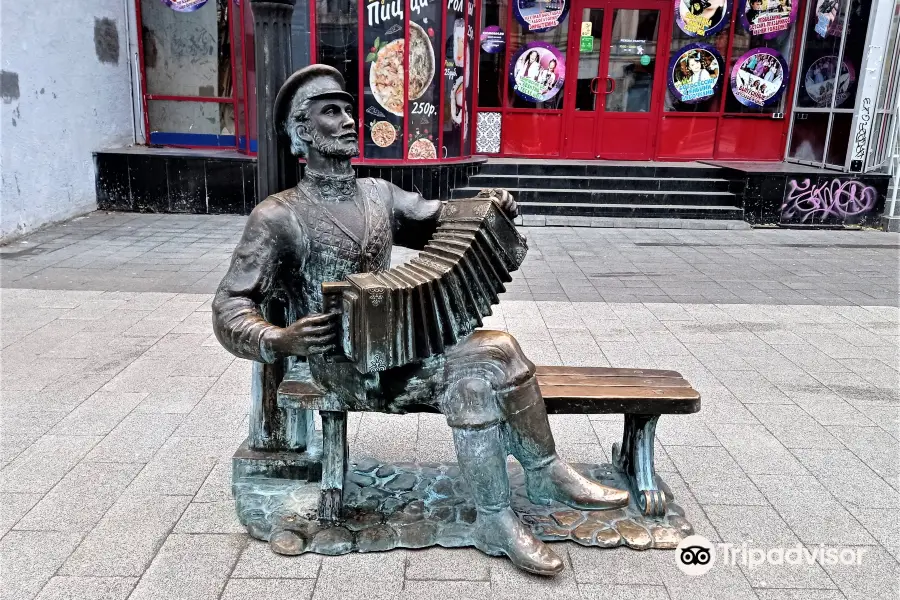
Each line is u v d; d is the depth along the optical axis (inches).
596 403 120.0
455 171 440.5
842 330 242.1
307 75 108.4
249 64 423.2
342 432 120.0
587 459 149.0
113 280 286.0
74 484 135.4
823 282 310.5
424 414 172.9
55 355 203.9
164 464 143.9
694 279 312.5
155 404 172.7
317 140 108.4
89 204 429.7
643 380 129.3
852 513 130.3
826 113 453.4
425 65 410.0
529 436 113.4
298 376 119.6
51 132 386.3
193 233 380.2
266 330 101.9
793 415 173.5
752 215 439.8
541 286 295.7
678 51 499.2
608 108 511.8
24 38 358.9
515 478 138.1
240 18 422.0
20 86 357.1
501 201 115.6
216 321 105.9
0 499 129.6
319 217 110.5
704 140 513.7
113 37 449.7
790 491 137.9
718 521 127.0
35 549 114.7
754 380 195.6
